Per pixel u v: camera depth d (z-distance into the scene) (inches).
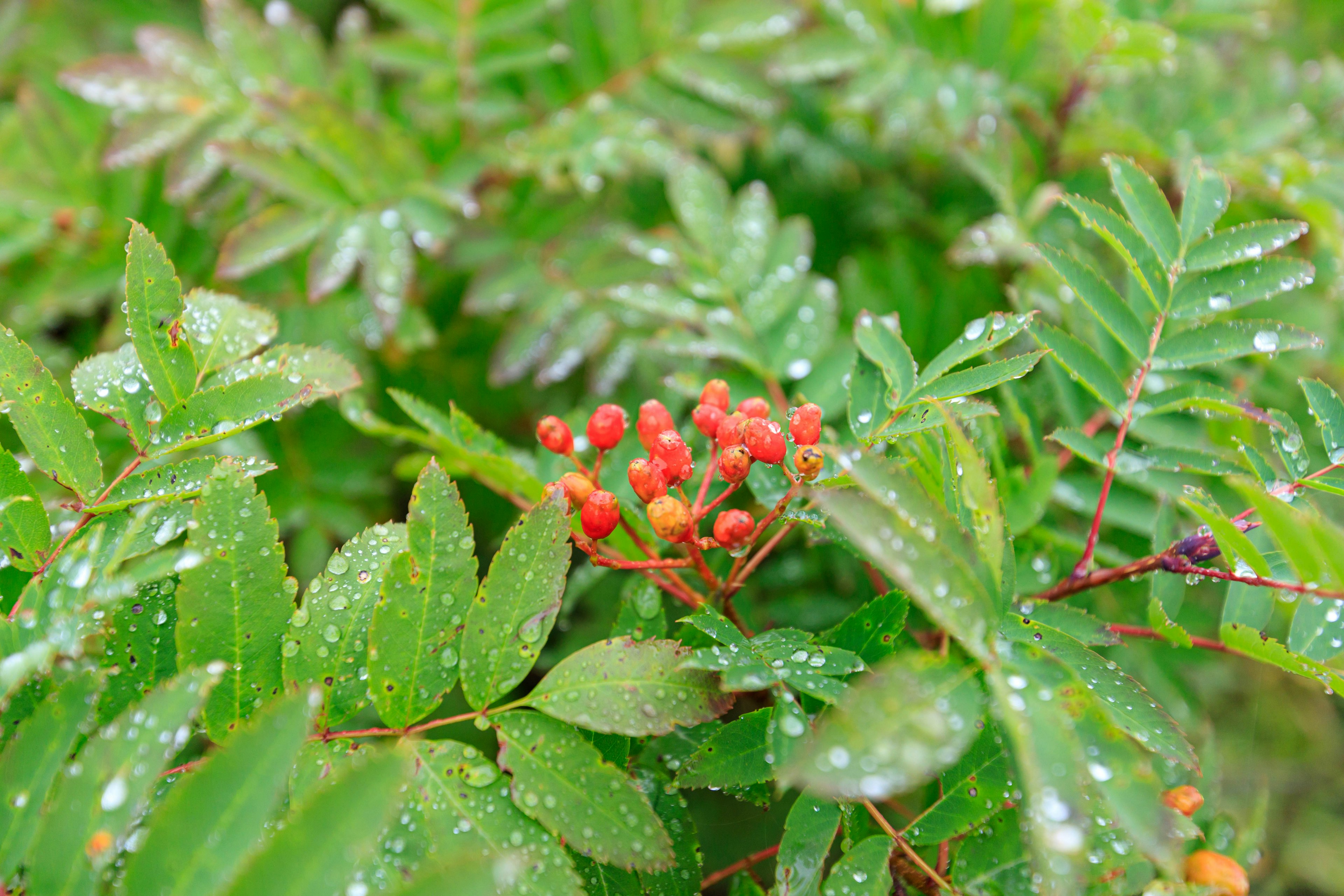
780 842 17.2
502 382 22.7
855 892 16.8
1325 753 27.9
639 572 19.3
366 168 22.4
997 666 15.6
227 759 15.4
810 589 22.3
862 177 28.9
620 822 16.6
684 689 17.0
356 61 23.9
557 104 24.3
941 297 23.6
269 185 22.0
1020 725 15.3
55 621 16.6
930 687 15.5
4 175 22.5
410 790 16.7
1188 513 20.1
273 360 18.2
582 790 16.7
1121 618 21.0
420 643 17.1
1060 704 15.7
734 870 18.4
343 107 22.2
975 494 16.2
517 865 15.1
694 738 18.2
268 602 17.1
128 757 15.8
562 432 18.7
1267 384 21.5
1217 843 18.7
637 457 20.7
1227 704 28.1
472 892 14.9
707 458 20.6
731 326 21.5
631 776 17.7
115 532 17.3
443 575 17.1
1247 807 25.7
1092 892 16.8
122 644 17.1
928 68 23.7
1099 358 18.5
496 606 17.2
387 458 23.6
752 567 18.6
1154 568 18.3
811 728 16.9
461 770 16.8
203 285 22.7
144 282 17.4
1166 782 18.8
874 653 17.7
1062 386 20.4
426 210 22.5
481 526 23.5
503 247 23.7
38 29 25.8
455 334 25.9
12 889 15.9
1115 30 21.9
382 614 17.0
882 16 23.8
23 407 17.2
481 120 23.7
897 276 23.7
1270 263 18.5
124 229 22.8
